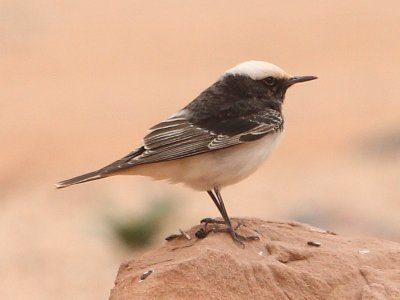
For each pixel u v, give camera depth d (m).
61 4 42.62
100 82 31.95
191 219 19.73
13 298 16.98
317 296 8.00
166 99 29.77
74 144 25.11
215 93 9.98
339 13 41.78
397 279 8.12
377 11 41.84
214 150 9.44
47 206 21.41
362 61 34.44
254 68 10.12
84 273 18.14
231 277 7.90
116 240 19.11
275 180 23.02
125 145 24.91
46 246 19.31
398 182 22.56
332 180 22.91
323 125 27.28
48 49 36.09
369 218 19.97
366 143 25.62
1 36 37.00
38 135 25.88
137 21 41.00
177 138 9.50
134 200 21.42
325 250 8.45
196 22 40.97
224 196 21.69
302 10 42.56
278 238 8.80
